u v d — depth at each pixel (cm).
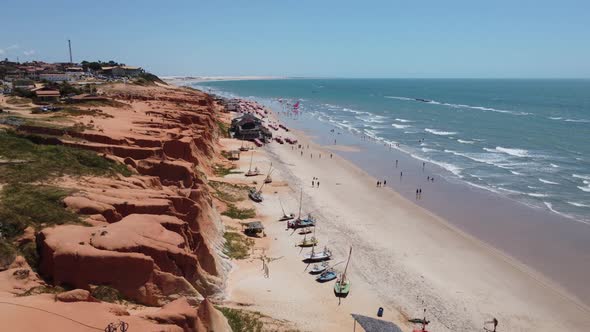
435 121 15800
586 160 9344
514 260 4925
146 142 5897
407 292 4131
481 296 4175
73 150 4916
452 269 4666
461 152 10262
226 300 3441
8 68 16738
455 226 5850
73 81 15175
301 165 8794
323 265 4412
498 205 6669
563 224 5938
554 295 4259
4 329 2077
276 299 3631
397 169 8738
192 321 2492
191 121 8488
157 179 4931
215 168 7412
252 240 4838
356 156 9869
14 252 2894
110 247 2997
